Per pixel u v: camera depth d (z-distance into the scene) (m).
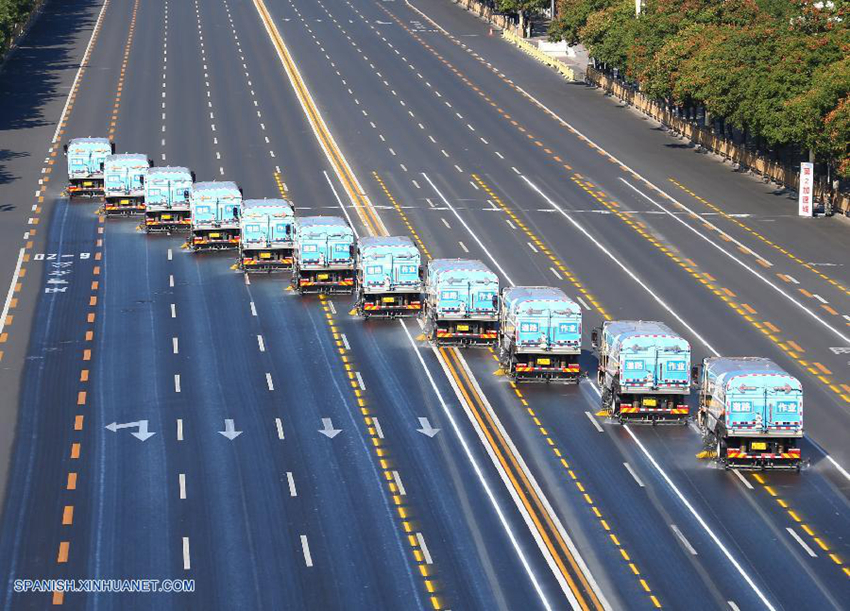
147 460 175.12
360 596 140.25
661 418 188.12
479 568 146.25
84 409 193.12
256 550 150.38
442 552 150.12
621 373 185.88
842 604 139.25
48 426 187.00
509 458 176.38
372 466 173.25
